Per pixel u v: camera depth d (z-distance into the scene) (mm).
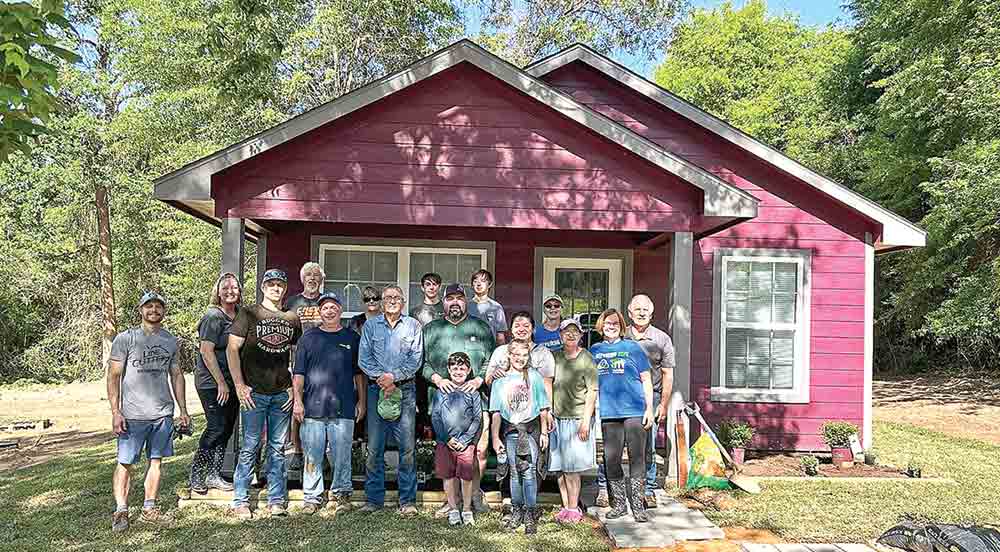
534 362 7246
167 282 26859
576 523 7270
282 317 7348
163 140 23734
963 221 17828
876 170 21812
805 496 8445
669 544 6691
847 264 11234
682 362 8633
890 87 20234
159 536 6707
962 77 17703
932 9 18984
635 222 8469
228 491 7742
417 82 8133
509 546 6562
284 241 11070
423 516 7367
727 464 8953
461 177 8297
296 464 8578
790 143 28547
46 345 27234
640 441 7309
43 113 4781
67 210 25328
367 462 7527
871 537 7012
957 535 6375
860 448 10414
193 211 9289
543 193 8359
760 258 11211
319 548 6422
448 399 7121
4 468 11227
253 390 7258
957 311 18391
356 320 9492
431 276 8086
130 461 6910
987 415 17562
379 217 8211
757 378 11211
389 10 24281
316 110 7953
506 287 11383
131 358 6941
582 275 11508
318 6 24266
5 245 25656
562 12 27953
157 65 22812
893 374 26391
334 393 7371
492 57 8086
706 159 11328
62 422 17188
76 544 6520
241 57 11648
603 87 11508
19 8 4605
